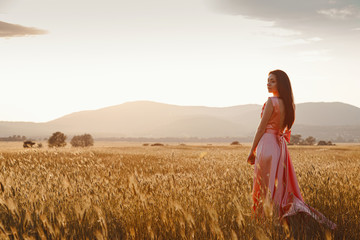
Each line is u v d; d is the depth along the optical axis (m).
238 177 5.99
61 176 5.88
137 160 14.09
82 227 3.26
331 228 3.46
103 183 5.04
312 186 4.92
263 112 4.47
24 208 3.63
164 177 5.88
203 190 4.78
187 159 15.74
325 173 5.95
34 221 3.41
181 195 4.40
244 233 3.10
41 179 5.59
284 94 4.48
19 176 5.48
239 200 3.92
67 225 3.29
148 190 4.90
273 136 4.40
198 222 3.40
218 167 9.97
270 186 4.07
